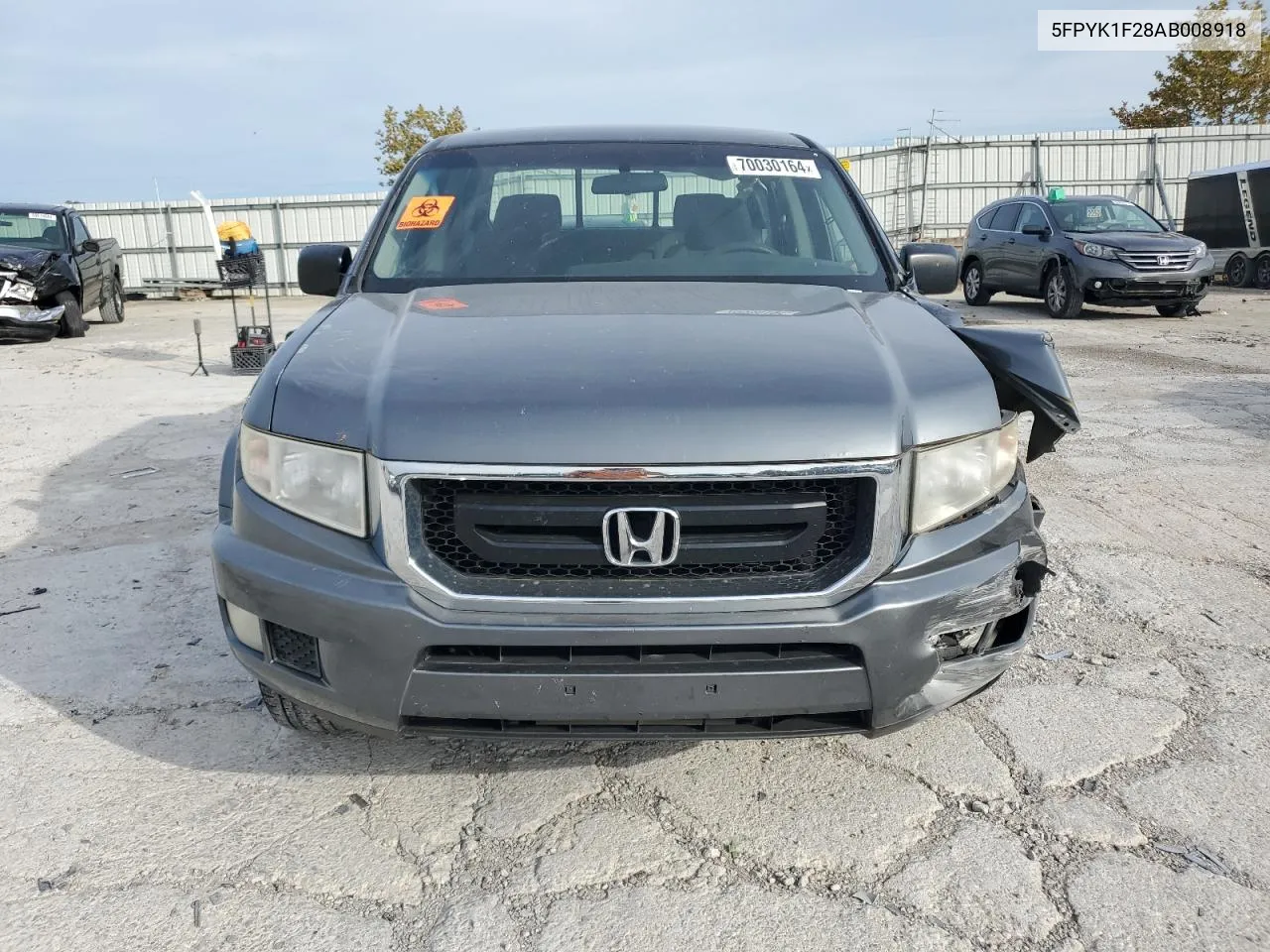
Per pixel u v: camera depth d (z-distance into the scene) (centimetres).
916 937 201
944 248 339
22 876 220
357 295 303
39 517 484
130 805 246
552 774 261
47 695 303
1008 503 230
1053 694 301
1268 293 1666
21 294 1233
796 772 261
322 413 212
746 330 242
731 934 202
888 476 204
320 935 202
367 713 207
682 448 196
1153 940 199
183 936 202
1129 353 990
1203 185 1858
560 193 338
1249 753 267
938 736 277
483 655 203
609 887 216
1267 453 583
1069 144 2586
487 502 199
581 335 236
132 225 2512
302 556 210
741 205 339
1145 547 429
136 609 370
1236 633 343
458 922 206
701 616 200
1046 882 217
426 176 353
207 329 1461
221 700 300
